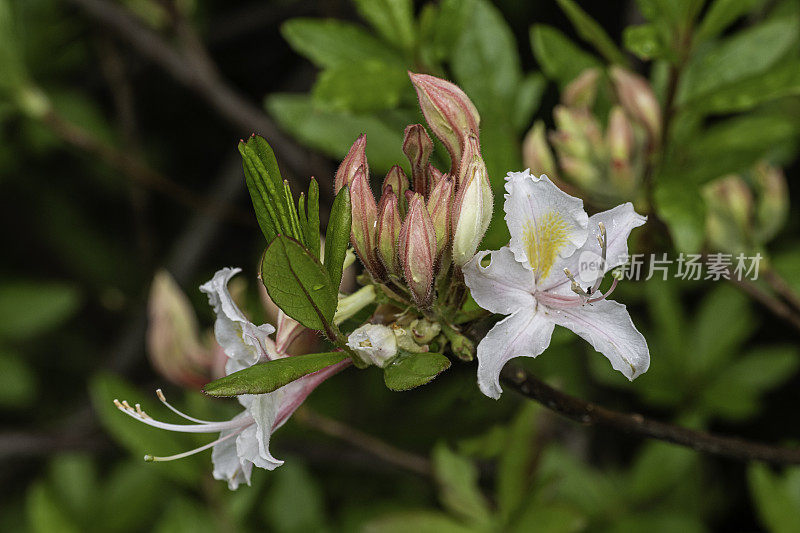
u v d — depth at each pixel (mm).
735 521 904
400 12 674
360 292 576
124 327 1032
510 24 923
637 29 647
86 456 849
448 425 774
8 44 771
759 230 692
